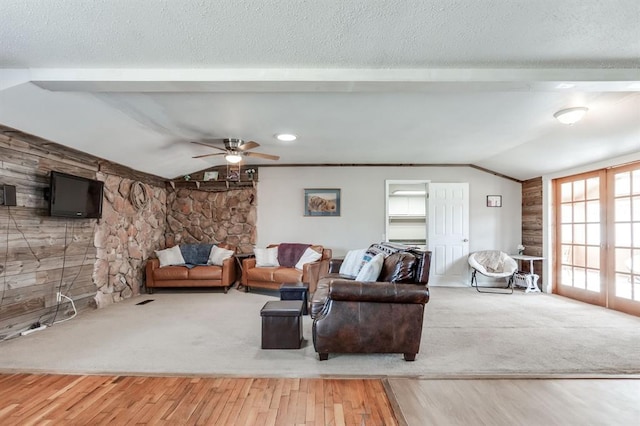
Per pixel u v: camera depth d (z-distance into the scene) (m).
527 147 4.70
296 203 6.25
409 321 2.67
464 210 6.14
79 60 2.29
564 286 5.23
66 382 2.34
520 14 1.75
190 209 6.30
